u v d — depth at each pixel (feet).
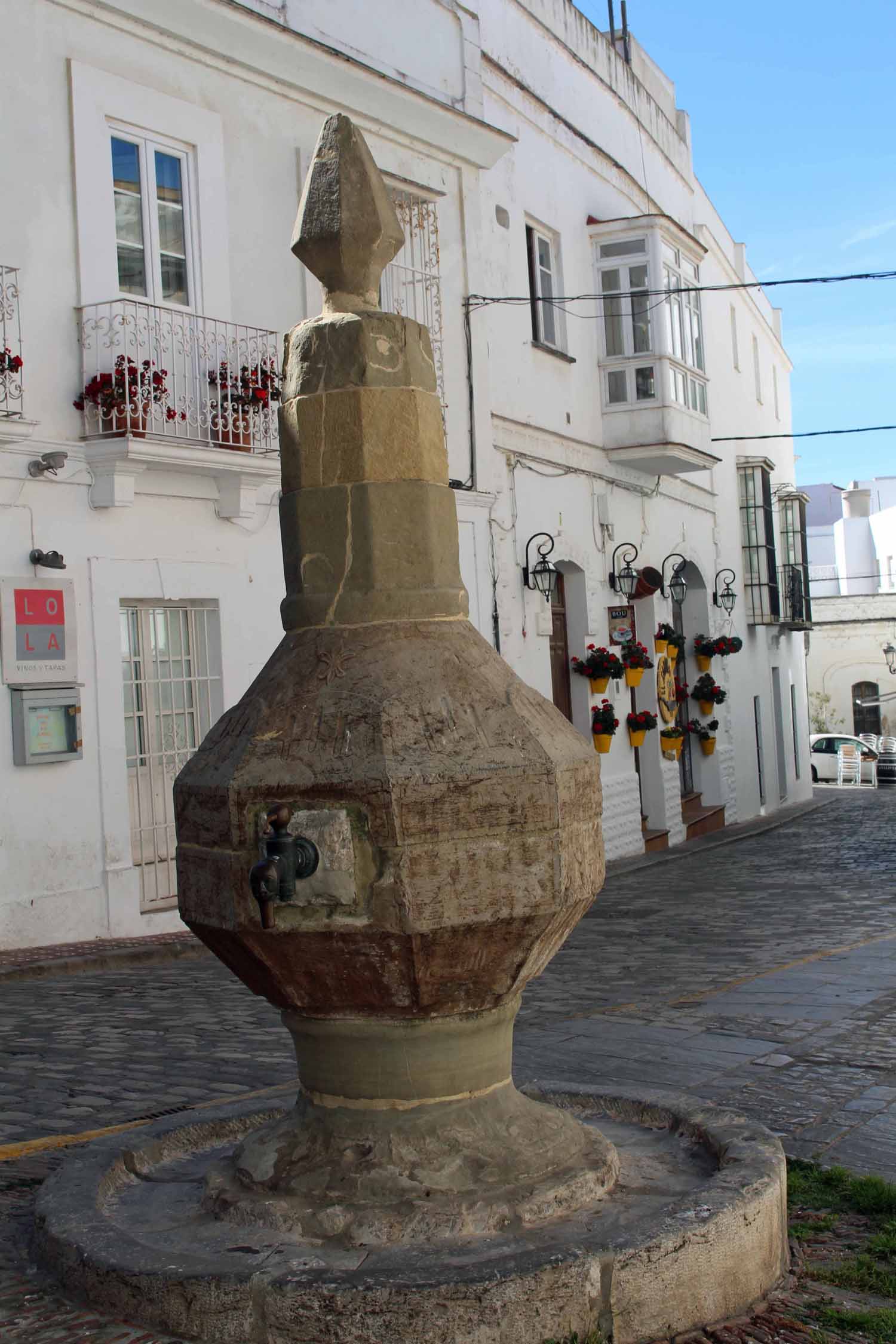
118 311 40.73
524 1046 24.73
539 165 65.62
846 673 169.07
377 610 14.76
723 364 95.76
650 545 76.02
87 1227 13.61
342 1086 14.26
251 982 14.65
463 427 56.75
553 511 64.28
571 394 67.21
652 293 67.77
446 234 56.24
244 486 43.75
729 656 90.33
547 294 67.10
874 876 57.00
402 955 13.38
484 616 57.36
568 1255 12.14
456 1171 13.79
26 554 38.06
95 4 40.55
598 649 65.87
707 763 84.69
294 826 13.57
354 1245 13.14
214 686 44.16
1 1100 21.52
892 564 190.60
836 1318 12.91
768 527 98.94
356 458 14.88
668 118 86.48
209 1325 12.07
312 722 14.06
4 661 37.35
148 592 41.52
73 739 38.70
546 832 13.84
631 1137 16.57
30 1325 12.51
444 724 13.88
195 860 14.55
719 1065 22.98
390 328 15.17
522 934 13.80
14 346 38.01
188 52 43.70
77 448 39.32
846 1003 28.35
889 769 139.33
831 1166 17.39
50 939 37.96
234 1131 17.19
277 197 47.19
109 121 41.27
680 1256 12.56
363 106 50.75
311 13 48.60
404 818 13.25
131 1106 21.08
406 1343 11.62
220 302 44.68
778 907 47.75
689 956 36.81
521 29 65.31
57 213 39.45
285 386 15.69
